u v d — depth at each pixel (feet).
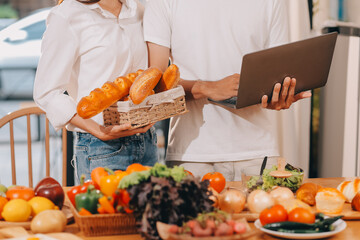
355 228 4.94
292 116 9.85
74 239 4.53
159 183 4.35
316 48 6.62
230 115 7.38
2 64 21.56
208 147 7.42
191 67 7.41
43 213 4.83
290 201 5.01
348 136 10.25
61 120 6.35
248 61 6.15
